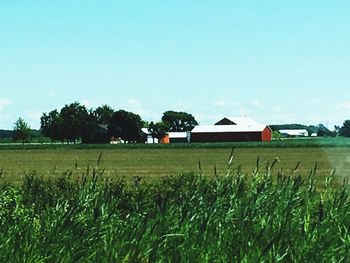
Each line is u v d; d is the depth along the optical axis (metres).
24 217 13.56
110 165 76.69
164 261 10.80
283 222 11.91
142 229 10.91
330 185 16.38
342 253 11.02
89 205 13.12
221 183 14.58
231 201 13.35
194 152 120.19
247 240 10.88
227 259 10.56
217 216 12.38
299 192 14.23
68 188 18.12
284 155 100.94
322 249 10.70
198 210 12.69
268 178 14.75
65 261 10.52
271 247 10.36
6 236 11.45
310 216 13.41
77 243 10.87
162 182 20.00
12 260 10.23
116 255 10.35
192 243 10.84
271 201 13.61
